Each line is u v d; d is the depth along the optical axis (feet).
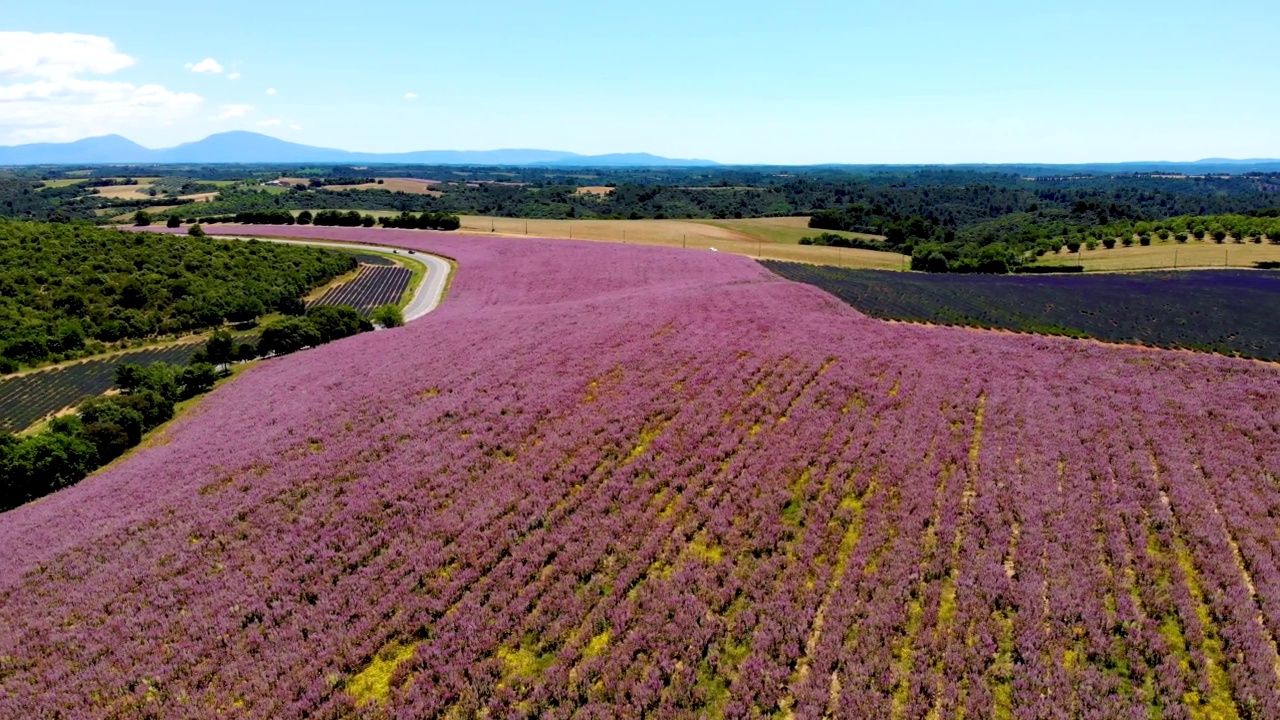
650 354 115.65
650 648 50.49
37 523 81.66
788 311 147.33
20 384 177.47
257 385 134.72
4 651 55.21
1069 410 88.63
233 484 79.82
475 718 45.39
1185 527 61.05
